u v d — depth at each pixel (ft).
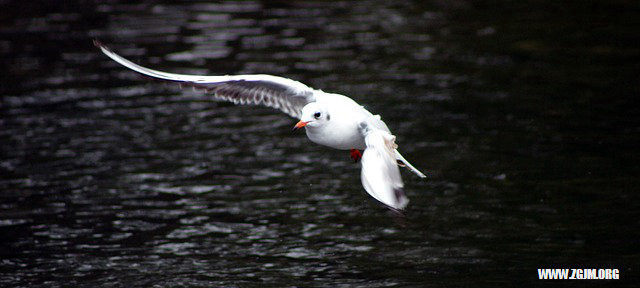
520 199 47.42
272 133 60.23
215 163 54.34
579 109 62.44
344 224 45.21
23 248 42.57
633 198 46.75
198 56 77.10
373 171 23.40
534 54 76.89
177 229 44.83
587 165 51.83
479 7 94.32
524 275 38.83
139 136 59.26
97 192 49.65
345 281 38.75
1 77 72.54
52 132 59.72
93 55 78.89
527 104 63.98
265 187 50.39
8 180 51.16
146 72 28.12
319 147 57.41
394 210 22.93
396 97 66.08
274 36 84.07
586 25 85.81
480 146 55.77
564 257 40.42
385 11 93.71
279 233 44.19
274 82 29.35
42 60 77.25
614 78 69.36
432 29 86.12
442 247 42.06
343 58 76.79
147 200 48.60
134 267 40.55
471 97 65.92
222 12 93.81
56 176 51.90
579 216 44.91
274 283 38.73
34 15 92.68
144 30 86.33
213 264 40.83
